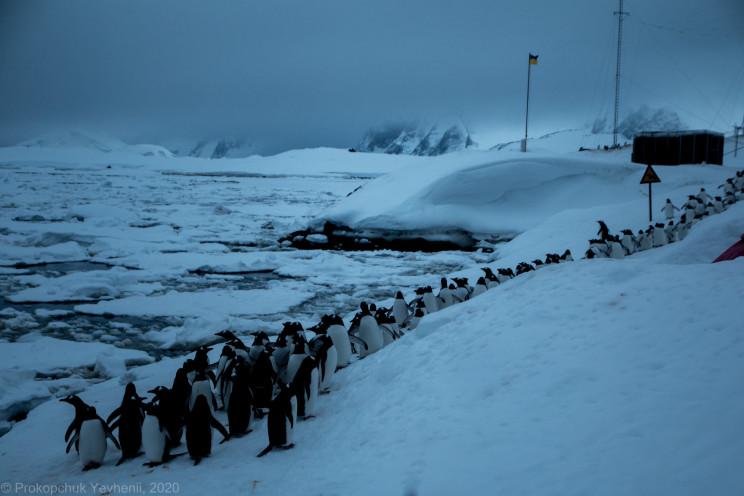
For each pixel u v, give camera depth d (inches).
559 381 188.2
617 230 770.8
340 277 844.0
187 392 246.2
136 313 617.3
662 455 134.0
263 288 770.8
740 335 178.5
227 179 3262.8
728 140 1985.7
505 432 170.2
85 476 219.5
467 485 148.6
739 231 481.1
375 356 315.9
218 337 504.4
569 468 141.1
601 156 1565.0
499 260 795.4
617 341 203.2
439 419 195.6
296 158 4596.5
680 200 859.4
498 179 1206.9
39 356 458.3
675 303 219.8
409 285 786.2
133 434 234.5
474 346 247.9
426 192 1187.9
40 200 1833.2
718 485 118.0
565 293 268.1
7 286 741.3
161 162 4576.8
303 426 241.6
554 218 930.7
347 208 1240.8
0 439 288.7
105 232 1193.4
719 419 139.9
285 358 295.3
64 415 316.2
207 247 1092.5
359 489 165.5
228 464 210.2
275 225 1429.6
